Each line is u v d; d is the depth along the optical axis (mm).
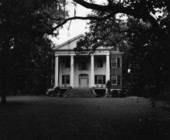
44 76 33531
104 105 17906
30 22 7578
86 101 22438
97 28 11891
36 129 7918
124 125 8820
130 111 13734
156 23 5520
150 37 5562
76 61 36156
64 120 10055
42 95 35312
